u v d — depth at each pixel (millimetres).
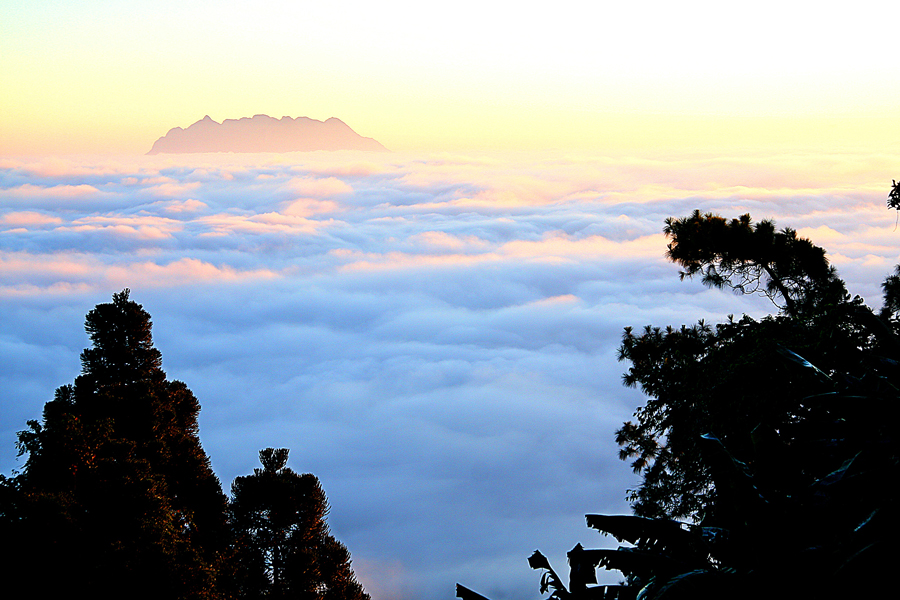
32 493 12398
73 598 11438
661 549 4203
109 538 12750
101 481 13648
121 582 11852
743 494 3865
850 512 3721
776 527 3695
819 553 3531
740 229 16000
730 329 13836
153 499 13922
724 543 3938
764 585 3512
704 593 3545
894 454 3850
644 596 3750
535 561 4480
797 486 4180
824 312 10984
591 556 4246
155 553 12570
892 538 3434
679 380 14703
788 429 4977
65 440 13945
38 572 11484
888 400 4270
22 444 14375
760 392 9547
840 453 4320
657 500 14078
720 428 10297
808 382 7707
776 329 11969
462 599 4449
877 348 7039
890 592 3277
